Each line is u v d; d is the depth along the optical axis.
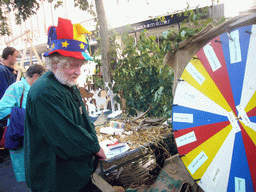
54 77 1.45
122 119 3.05
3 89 3.30
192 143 1.64
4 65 3.46
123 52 3.07
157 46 2.69
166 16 6.16
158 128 2.56
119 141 2.24
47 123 1.29
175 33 2.02
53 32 1.40
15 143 2.30
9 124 2.30
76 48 1.38
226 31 1.46
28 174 1.43
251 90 1.35
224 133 1.49
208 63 1.53
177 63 2.05
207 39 1.84
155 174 2.45
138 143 2.20
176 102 1.71
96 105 4.28
